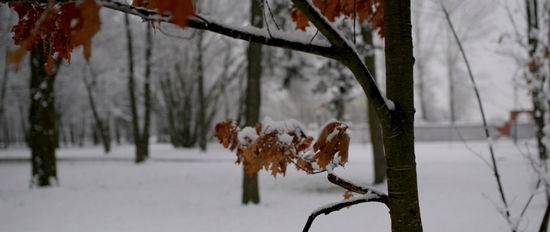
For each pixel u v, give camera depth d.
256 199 9.04
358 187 1.71
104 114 34.59
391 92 1.53
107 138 32.28
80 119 45.69
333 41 1.46
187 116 34.22
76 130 52.75
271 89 29.09
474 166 13.73
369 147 26.69
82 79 28.44
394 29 1.52
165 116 40.75
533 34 4.17
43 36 1.51
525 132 22.47
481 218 6.55
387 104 1.50
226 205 9.02
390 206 1.56
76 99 33.44
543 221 2.76
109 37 26.20
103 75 28.61
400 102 1.51
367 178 12.44
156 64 26.62
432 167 14.01
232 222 7.33
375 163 11.58
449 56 28.42
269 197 9.93
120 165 19.41
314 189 10.79
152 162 20.20
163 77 31.09
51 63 1.53
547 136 3.23
